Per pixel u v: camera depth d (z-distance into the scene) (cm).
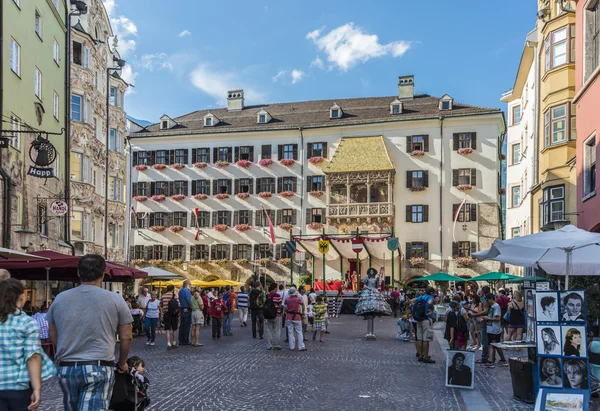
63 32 3241
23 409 503
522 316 1582
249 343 1983
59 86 3141
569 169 2419
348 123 5500
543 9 2731
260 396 1026
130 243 5878
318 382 1174
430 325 1504
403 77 5878
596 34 1897
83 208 3403
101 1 3906
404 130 5403
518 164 4419
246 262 5581
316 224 5400
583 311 902
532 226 3022
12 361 503
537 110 3012
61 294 531
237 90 6359
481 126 5231
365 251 4575
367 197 5284
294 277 5441
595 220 1822
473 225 5144
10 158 2291
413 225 5253
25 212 2470
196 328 1892
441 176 5262
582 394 803
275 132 5681
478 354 1672
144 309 2405
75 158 3391
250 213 5650
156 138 5947
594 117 1831
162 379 1209
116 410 577
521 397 1002
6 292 512
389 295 3662
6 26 2286
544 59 2625
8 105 2297
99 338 517
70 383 506
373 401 987
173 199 5838
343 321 3194
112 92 4197
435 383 1178
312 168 5556
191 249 5750
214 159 5806
